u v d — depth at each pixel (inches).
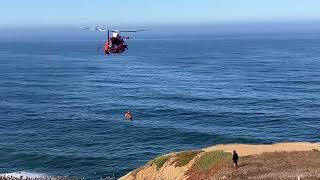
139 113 4773.6
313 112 4724.4
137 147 3521.2
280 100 5418.3
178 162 2055.9
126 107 5093.5
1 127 4190.5
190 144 3631.9
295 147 2139.5
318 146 2167.8
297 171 1589.6
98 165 3083.2
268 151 2041.1
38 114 4758.9
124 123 4281.5
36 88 6579.7
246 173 1652.3
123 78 7593.5
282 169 1651.1
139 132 3951.8
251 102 5329.7
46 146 3533.5
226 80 7204.7
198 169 1926.7
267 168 1695.4
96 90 6343.5
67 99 5654.5
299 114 4633.4
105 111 4894.2
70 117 4591.5
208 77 7593.5
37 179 2721.5
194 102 5374.0
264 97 5634.8
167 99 5585.6
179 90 6254.9
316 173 1501.0
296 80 7003.0
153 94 5949.8
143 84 6865.2
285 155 1887.3
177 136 3831.2
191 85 6722.4
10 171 2962.6
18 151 3388.3
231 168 1775.3
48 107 5142.7
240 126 4168.3
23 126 4234.7
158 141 3703.3
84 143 3624.5
